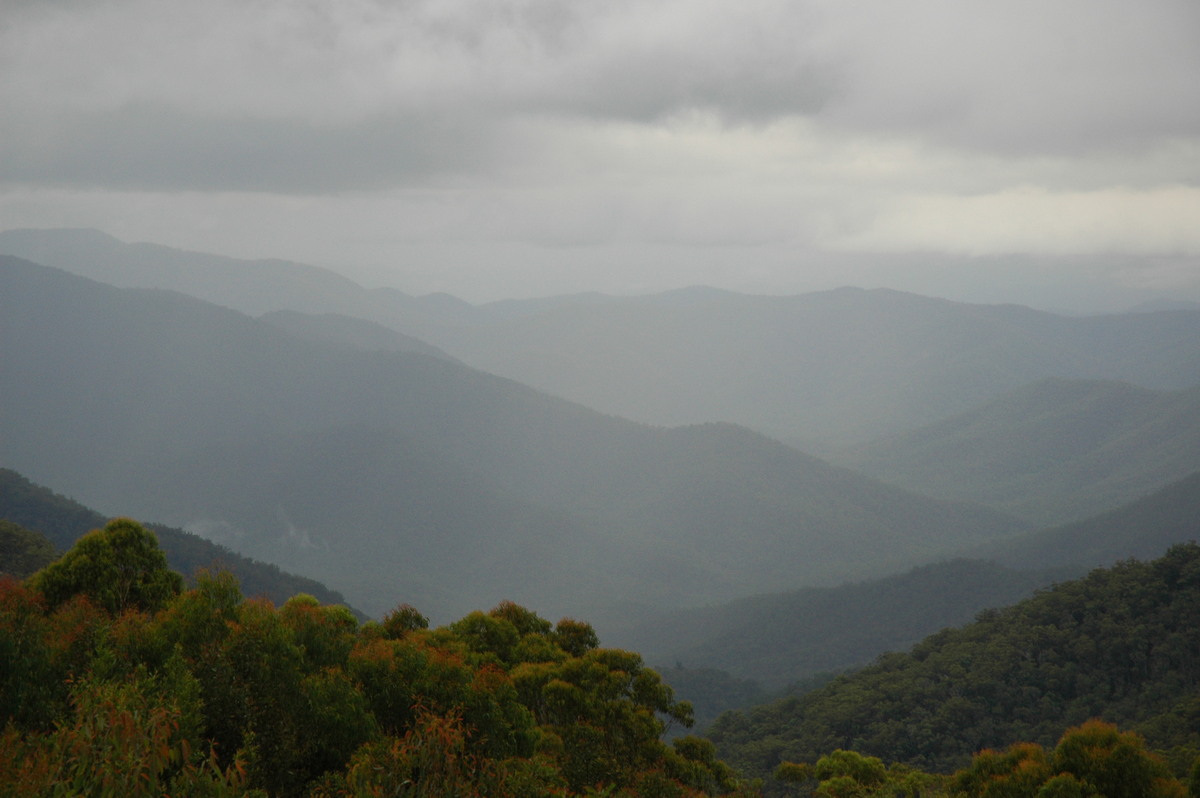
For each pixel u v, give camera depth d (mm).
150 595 13086
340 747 8328
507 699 11148
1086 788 13547
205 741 7125
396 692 9930
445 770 7160
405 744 7301
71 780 5125
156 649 8430
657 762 15367
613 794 12203
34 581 12711
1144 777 13469
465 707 10227
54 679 7164
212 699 7617
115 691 6301
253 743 7586
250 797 6188
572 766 12633
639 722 15164
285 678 8289
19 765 5203
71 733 5258
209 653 8195
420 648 11398
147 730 5441
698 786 15867
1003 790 14695
